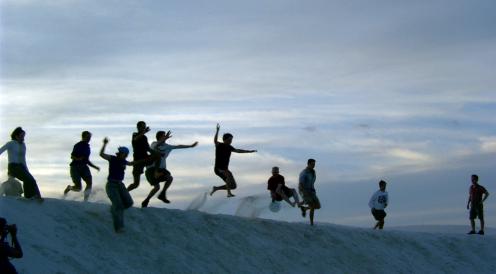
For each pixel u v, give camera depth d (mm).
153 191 18469
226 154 19781
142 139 18109
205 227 19047
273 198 21234
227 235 19234
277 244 20172
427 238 25781
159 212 18641
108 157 16578
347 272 20734
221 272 17453
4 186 16672
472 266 24938
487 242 27062
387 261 22562
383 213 25109
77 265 14844
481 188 27594
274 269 18906
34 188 16375
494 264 25719
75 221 16453
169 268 16547
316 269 19969
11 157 16188
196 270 17000
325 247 21375
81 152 17500
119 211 16641
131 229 17203
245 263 18422
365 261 21797
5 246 12047
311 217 22188
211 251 18109
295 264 19688
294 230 21500
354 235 23266
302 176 21594
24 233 14922
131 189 18172
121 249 16375
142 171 18234
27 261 14008
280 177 21359
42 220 15820
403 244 24406
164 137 18250
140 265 16156
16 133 16266
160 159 18281
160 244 17266
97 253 15750
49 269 14133
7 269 11984
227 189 19859
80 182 17578
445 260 24609
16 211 15633
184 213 19188
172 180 18656
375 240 23625
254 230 20297
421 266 23359
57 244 15219
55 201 16969
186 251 17547
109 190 16594
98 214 17172
